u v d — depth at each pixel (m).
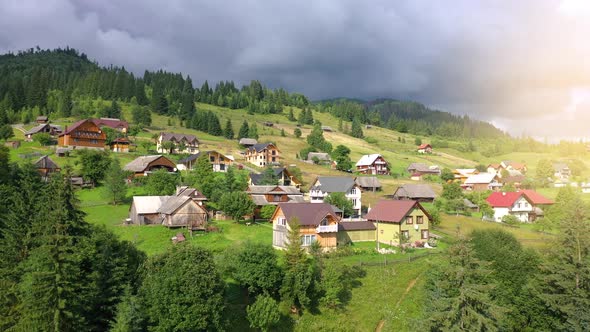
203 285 41.94
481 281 49.00
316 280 53.69
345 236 76.50
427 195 123.06
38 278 37.62
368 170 172.25
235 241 71.94
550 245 58.81
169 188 98.31
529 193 117.88
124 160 136.00
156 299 40.72
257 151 164.88
